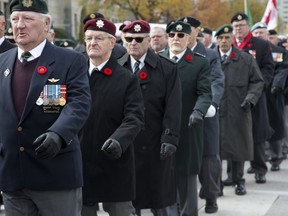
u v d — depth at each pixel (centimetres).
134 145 1409
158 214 1455
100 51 1266
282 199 2050
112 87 1272
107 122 1267
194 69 1592
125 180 1273
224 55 2098
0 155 1042
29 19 1009
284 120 2606
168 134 1388
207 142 1773
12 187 1030
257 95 2050
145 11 7694
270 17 3806
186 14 7781
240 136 2064
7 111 1027
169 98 1412
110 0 7719
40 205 1039
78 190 1074
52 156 963
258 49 2366
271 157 2598
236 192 2105
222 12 8256
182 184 1603
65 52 1045
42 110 1015
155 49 1962
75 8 9356
